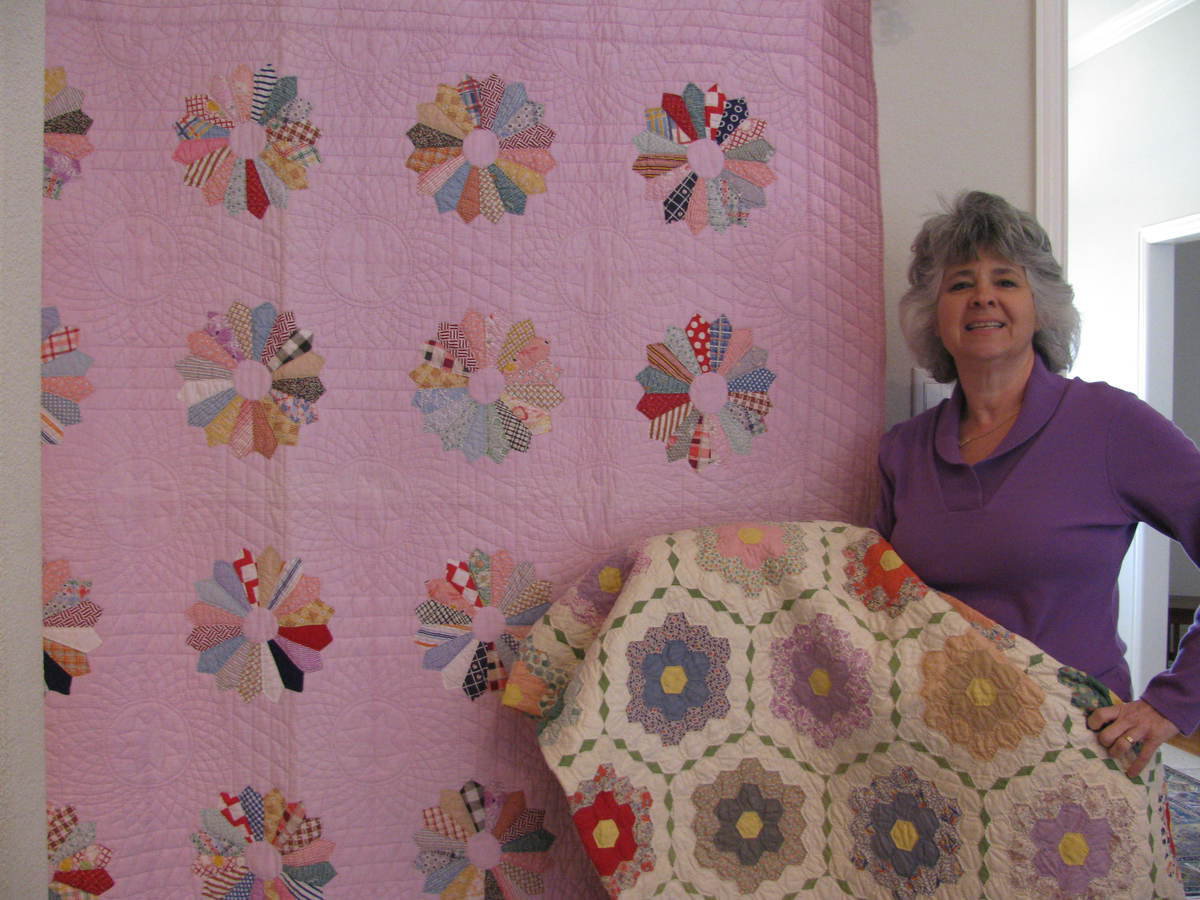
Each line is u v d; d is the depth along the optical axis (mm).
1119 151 3148
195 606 1239
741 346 1314
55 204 1227
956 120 1403
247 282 1248
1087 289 3305
